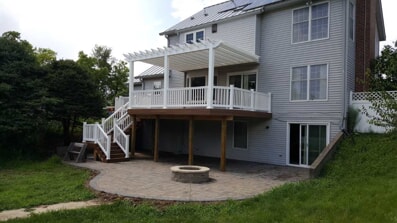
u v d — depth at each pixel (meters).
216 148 16.73
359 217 5.50
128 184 8.73
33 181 9.22
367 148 10.80
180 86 18.59
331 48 12.63
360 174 9.23
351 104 12.45
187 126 18.47
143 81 21.86
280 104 14.12
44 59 30.30
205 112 11.84
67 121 18.00
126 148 14.10
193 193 7.77
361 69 13.66
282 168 12.83
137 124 17.08
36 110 14.72
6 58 14.94
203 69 17.27
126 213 5.93
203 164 13.80
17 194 7.47
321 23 12.98
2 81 14.00
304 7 13.46
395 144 10.23
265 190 8.34
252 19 14.80
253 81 15.15
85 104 17.50
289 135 13.83
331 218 5.47
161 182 9.17
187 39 17.94
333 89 12.52
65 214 5.73
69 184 8.73
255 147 14.97
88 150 16.58
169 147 19.31
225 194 7.74
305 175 11.06
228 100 12.35
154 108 14.08
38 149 15.56
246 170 12.22
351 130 12.27
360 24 13.84
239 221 5.43
